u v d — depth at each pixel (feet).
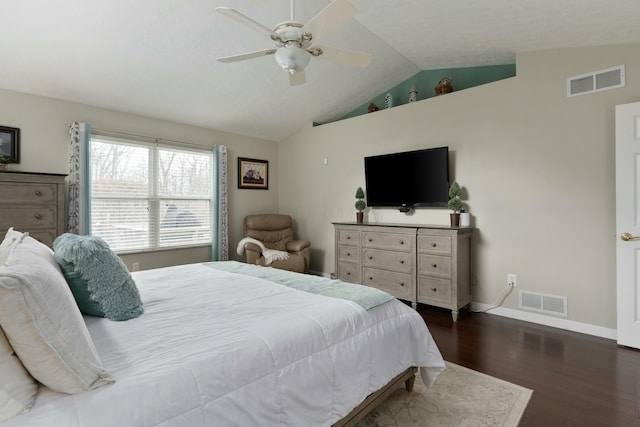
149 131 14.15
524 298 10.89
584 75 9.74
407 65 13.92
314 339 4.66
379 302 6.06
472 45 11.21
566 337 9.48
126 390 3.10
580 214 9.85
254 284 7.05
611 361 7.98
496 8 8.49
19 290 2.78
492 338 9.45
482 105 11.75
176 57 10.99
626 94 9.10
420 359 6.33
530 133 10.71
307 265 16.10
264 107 15.30
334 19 6.14
